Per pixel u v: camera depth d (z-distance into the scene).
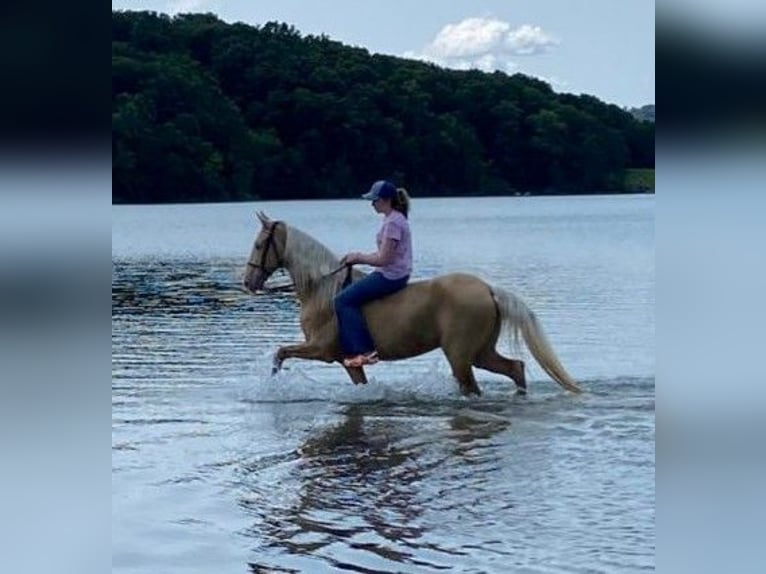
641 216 60.72
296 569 6.94
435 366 13.27
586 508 8.03
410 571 6.84
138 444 10.26
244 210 68.38
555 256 34.25
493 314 12.07
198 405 12.05
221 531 7.73
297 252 12.63
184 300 23.39
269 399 12.34
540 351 12.09
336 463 9.48
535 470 9.09
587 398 12.08
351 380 13.30
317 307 12.58
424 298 12.15
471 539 7.41
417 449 9.91
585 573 6.73
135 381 13.59
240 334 17.97
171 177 75.06
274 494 8.59
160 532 7.68
